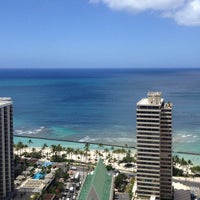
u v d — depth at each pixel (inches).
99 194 7628.0
